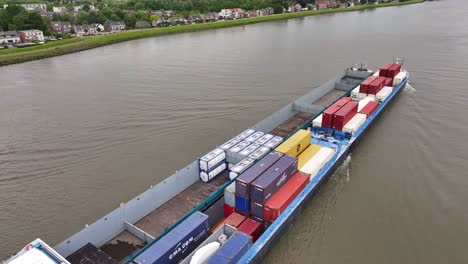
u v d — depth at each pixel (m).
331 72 83.44
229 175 37.44
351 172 42.56
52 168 45.75
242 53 109.44
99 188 41.31
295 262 30.47
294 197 32.94
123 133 55.09
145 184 41.84
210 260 24.97
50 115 63.38
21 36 147.38
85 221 35.97
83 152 49.69
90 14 192.25
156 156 48.09
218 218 34.09
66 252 26.55
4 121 61.28
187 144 51.06
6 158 48.38
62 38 157.38
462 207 35.72
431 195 37.84
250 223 31.34
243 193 31.05
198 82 79.81
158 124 57.94
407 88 69.88
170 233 27.39
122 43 141.38
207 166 36.78
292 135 41.59
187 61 101.31
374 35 126.75
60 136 54.66
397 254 30.73
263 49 113.94
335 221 34.91
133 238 30.48
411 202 36.97
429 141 48.72
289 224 33.12
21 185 42.22
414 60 89.31
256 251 27.88
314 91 60.94
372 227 33.97
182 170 36.09
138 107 65.56
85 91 76.75
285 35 140.50
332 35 133.00
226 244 26.53
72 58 114.56
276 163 33.91
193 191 36.69
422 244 31.62
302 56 100.56
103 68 97.50
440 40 110.50
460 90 67.00
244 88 74.25
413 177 41.00
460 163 43.12
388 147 47.75
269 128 49.38
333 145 43.56
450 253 30.50
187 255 28.00
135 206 31.92
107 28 180.62
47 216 36.81
